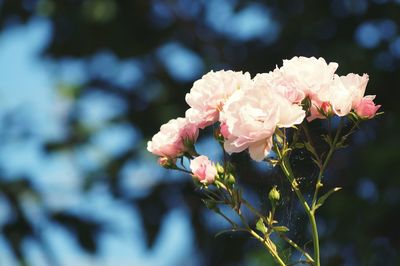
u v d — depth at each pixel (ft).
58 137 30.91
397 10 29.81
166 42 31.37
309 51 30.50
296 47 30.50
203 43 31.58
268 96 12.65
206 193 14.12
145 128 30.83
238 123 12.62
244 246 29.84
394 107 28.58
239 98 12.69
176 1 31.81
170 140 13.55
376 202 26.73
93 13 30.81
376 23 29.99
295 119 12.69
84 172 30.32
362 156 27.14
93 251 29.04
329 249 26.73
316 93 13.03
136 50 31.12
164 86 31.22
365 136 27.91
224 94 13.21
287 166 13.12
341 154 27.58
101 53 31.17
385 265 26.66
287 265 13.08
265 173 16.56
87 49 30.91
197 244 29.99
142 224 29.91
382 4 29.84
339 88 13.08
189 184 30.30
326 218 27.12
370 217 26.63
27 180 29.66
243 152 17.97
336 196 27.17
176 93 31.07
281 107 12.65
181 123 13.74
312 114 13.23
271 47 30.73
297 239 15.01
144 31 31.22
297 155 14.96
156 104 30.94
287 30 30.42
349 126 23.71
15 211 28.96
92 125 31.04
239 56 31.27
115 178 30.22
